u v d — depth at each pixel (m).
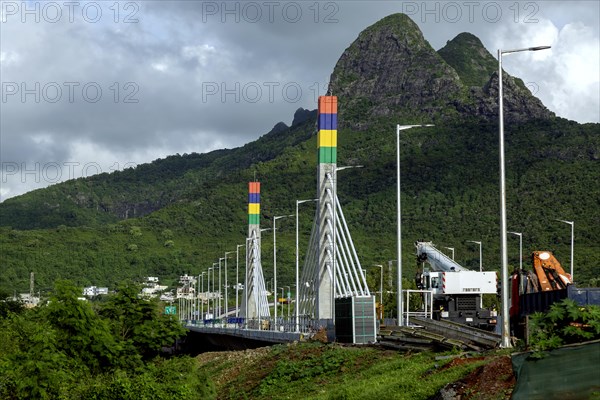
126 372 45.97
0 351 46.53
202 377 51.62
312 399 41.12
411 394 34.09
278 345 71.81
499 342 41.28
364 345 56.75
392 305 119.50
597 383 25.23
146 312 56.09
